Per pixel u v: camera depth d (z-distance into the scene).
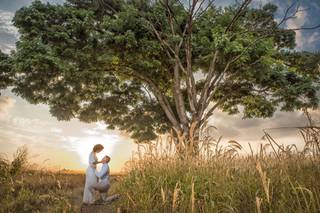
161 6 16.48
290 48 18.00
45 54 13.30
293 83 17.38
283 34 17.56
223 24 16.59
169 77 17.88
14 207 7.05
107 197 8.10
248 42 14.48
